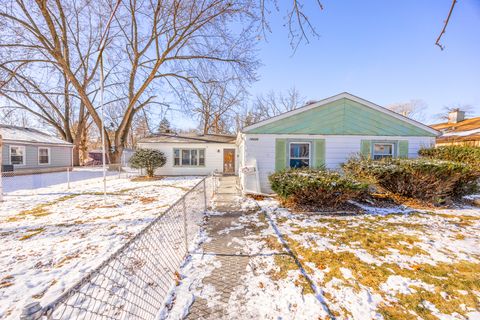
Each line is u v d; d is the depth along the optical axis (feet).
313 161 25.14
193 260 9.77
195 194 19.44
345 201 18.69
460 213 16.70
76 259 9.97
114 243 11.66
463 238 11.98
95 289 7.76
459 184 19.97
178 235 12.66
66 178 43.06
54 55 40.01
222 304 6.97
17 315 6.63
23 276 8.65
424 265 9.17
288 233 12.82
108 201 22.21
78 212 17.97
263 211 17.51
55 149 56.29
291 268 9.00
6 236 12.74
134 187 31.76
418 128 25.93
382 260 9.61
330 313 6.53
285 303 6.97
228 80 46.88
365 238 12.01
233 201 21.16
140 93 48.91
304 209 17.57
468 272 8.63
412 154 25.81
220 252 10.50
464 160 21.08
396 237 12.14
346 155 25.36
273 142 24.89
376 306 6.81
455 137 38.27
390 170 18.98
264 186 24.80
